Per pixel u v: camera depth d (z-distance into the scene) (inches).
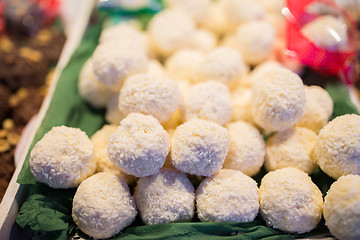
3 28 13.2
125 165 6.8
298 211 6.8
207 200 7.1
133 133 6.8
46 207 7.5
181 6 12.0
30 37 13.3
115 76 8.5
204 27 12.6
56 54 12.6
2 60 11.4
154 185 7.2
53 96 10.0
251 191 7.1
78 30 12.2
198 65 9.6
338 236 6.6
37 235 7.2
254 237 6.9
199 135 6.9
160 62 11.8
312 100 8.6
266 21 11.5
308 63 10.3
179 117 8.6
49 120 9.3
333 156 7.1
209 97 8.0
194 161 6.9
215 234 7.0
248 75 10.5
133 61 8.6
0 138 10.3
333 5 10.9
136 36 10.9
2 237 7.2
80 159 7.4
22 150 9.6
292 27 10.6
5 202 7.6
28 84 11.6
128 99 7.6
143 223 7.7
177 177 7.4
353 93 10.6
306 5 10.8
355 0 12.9
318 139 7.6
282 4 11.3
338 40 10.2
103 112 10.1
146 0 13.2
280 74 7.8
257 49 10.5
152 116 7.4
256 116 8.0
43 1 13.7
